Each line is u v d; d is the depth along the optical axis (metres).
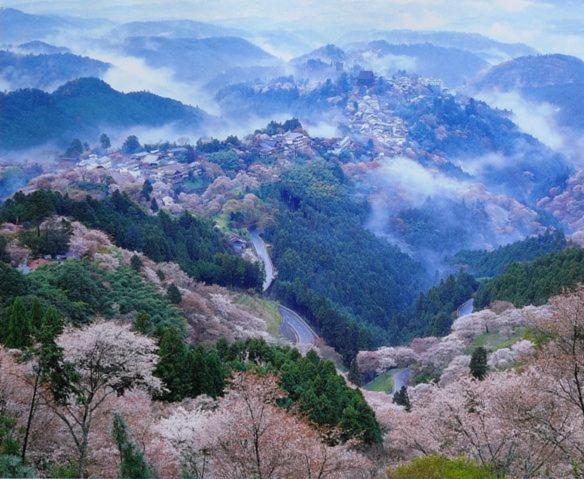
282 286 146.25
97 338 34.00
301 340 118.88
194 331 88.69
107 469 34.12
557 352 35.22
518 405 34.62
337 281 164.88
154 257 118.19
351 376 98.31
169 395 51.88
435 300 146.88
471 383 41.75
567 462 35.44
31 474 29.20
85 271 82.25
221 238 168.25
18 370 37.66
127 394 41.91
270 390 36.88
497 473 35.06
